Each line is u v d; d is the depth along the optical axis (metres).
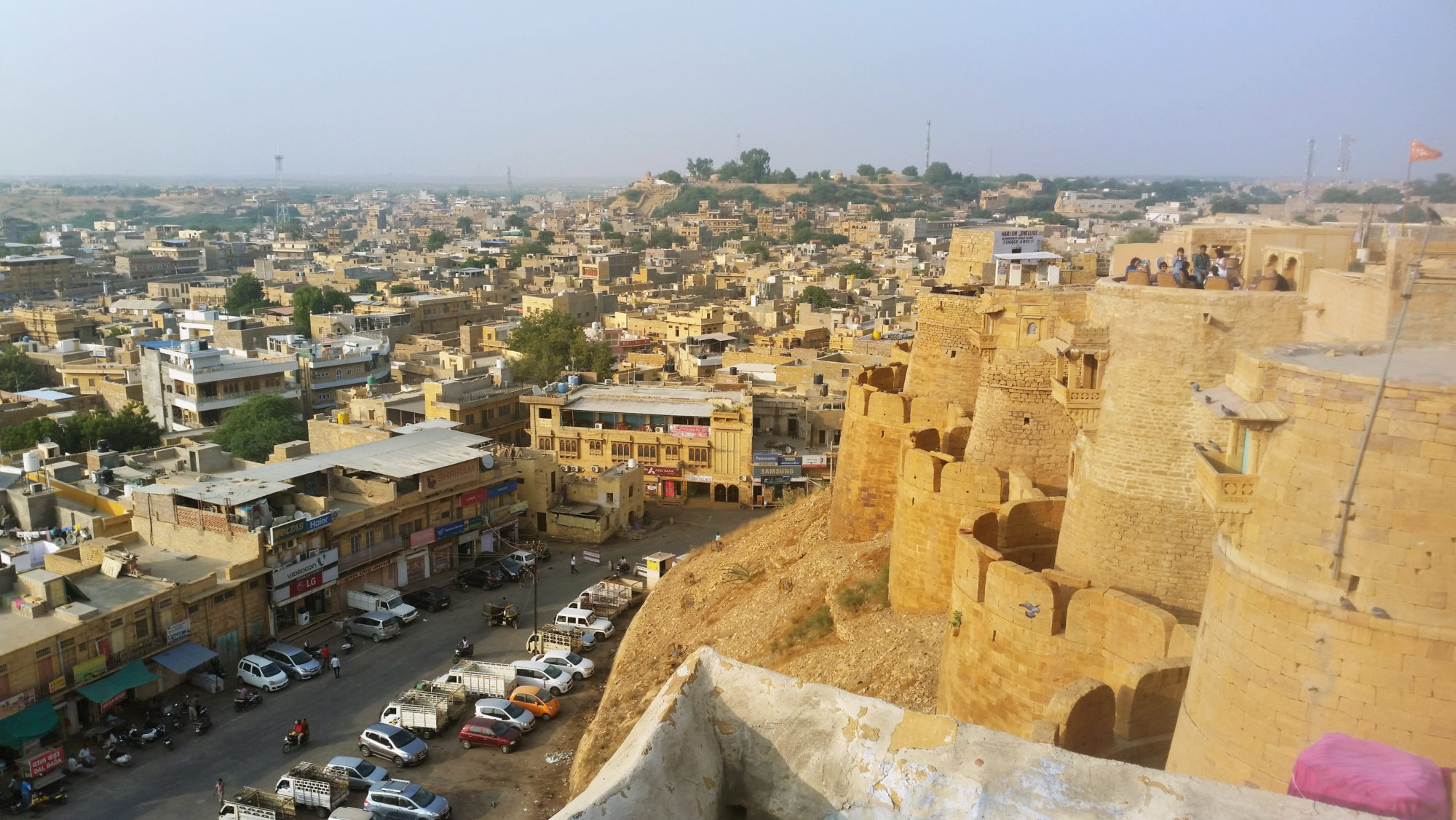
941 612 34.19
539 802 44.34
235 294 194.25
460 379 95.75
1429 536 11.66
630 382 106.12
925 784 9.01
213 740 49.91
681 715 9.71
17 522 67.50
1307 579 12.61
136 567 56.34
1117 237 71.75
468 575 70.75
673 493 90.25
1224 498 13.54
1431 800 10.41
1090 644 21.41
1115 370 22.38
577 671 55.62
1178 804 8.36
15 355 129.62
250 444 90.31
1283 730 12.86
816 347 123.62
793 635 40.72
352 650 59.94
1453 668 11.58
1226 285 22.08
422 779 46.41
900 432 45.28
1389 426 11.84
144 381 113.94
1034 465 32.78
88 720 50.72
